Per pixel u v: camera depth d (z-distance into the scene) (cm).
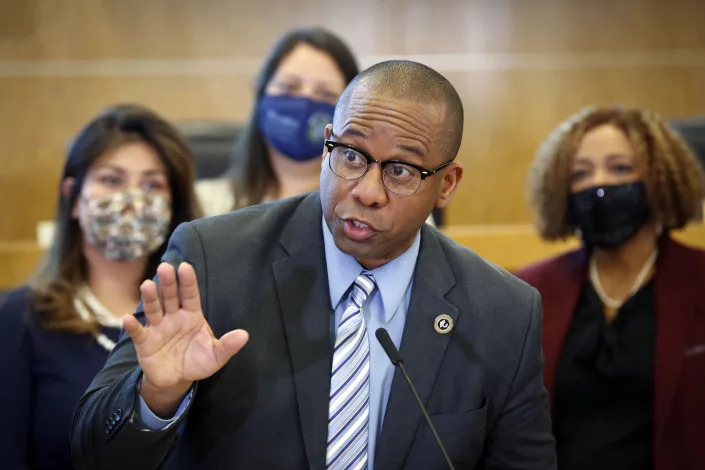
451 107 451
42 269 727
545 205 788
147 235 718
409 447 458
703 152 1043
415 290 484
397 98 436
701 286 725
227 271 465
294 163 855
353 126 435
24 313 689
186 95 1486
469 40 1519
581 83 1533
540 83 1527
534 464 493
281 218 496
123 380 424
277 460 444
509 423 493
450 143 450
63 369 672
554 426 720
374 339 475
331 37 861
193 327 410
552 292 762
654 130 759
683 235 945
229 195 886
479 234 975
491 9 1518
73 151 733
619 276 754
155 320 405
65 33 1462
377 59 1505
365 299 472
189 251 466
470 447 470
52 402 665
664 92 1540
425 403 464
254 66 1493
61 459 662
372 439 459
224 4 1487
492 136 1524
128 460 410
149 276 741
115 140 726
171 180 752
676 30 1537
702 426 686
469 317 486
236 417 449
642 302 737
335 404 451
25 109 1454
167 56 1482
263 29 1493
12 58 1453
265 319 462
